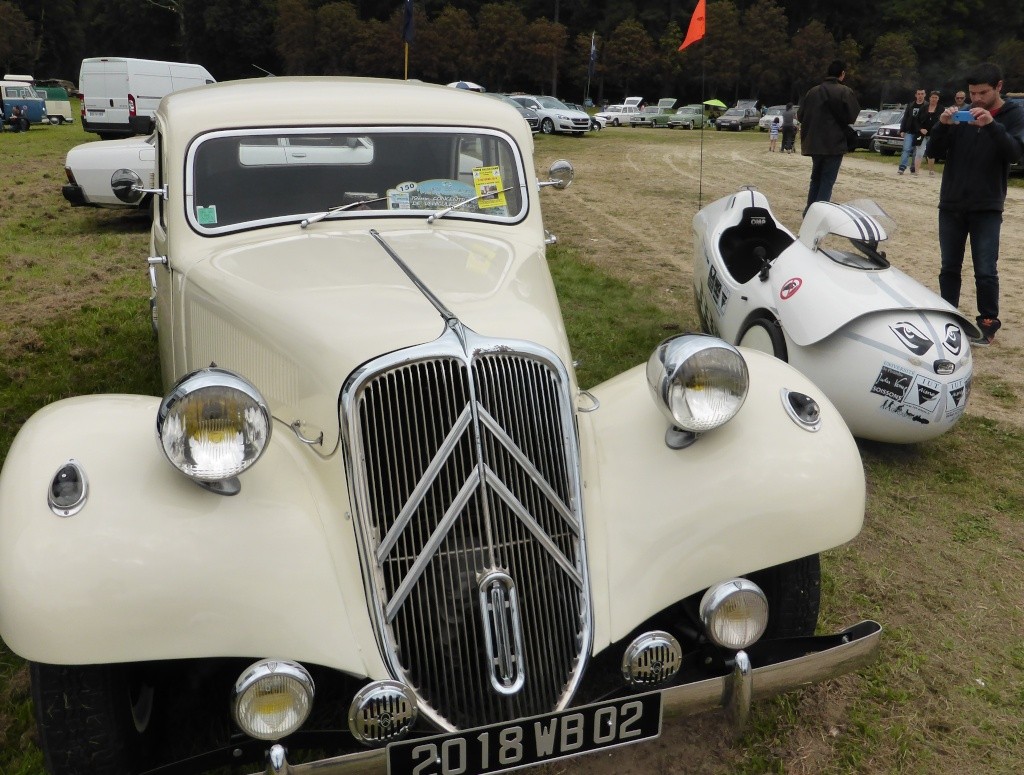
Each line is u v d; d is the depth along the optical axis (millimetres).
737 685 2334
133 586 2088
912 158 18562
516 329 2561
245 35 73375
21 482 2207
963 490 4371
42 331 6391
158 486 2252
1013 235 11094
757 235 5809
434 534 2289
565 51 71250
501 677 2266
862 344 4262
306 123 3549
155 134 4227
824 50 73938
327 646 2201
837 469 2596
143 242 9633
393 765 2107
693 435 2625
